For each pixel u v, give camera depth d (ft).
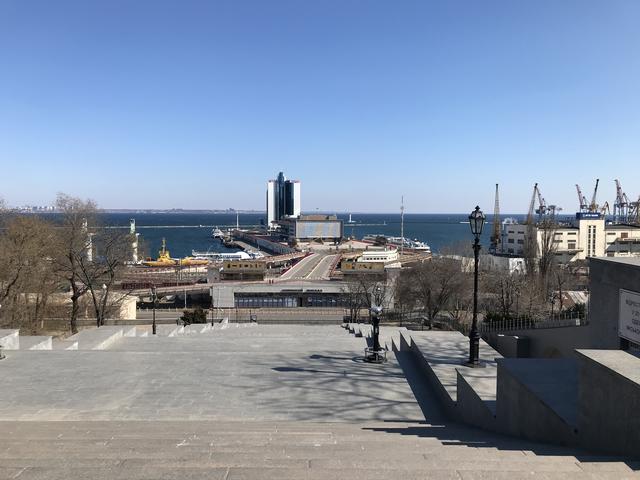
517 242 437.58
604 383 19.95
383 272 298.35
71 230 141.08
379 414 40.65
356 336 88.02
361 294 227.61
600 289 48.44
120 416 38.60
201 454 20.67
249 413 40.01
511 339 80.84
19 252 127.75
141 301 280.10
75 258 142.31
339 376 51.72
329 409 41.50
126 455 20.63
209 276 329.72
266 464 18.69
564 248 408.05
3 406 40.57
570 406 24.49
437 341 60.59
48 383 47.19
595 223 412.77
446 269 198.39
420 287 202.59
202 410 40.52
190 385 47.57
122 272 161.68
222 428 30.96
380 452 20.77
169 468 17.57
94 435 27.22
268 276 363.35
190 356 59.47
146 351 62.54
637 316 42.50
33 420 36.42
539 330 76.79
